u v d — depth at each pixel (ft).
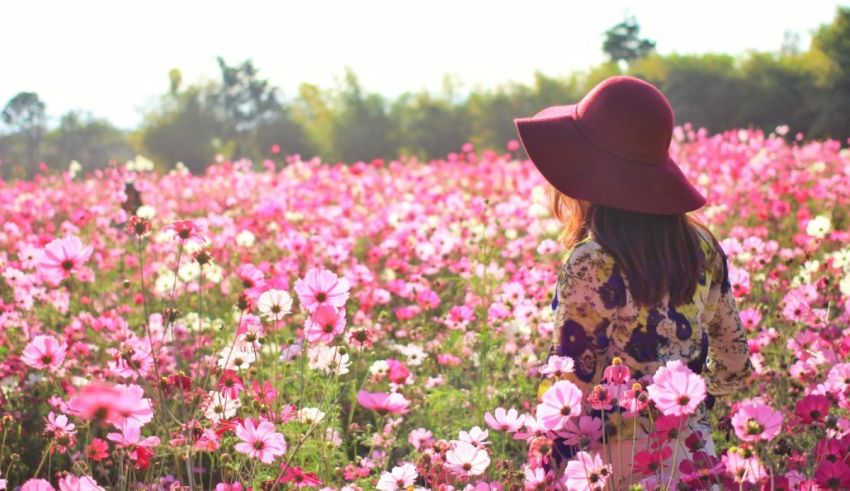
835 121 122.62
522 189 32.17
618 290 7.33
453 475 8.98
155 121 176.35
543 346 14.60
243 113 182.09
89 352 14.88
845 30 126.62
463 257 20.18
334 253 19.54
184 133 173.17
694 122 137.69
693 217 8.13
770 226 25.88
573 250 7.48
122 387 7.49
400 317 17.06
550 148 7.65
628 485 7.43
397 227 23.32
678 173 7.68
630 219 7.48
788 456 8.02
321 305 8.72
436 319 17.30
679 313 7.49
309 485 9.35
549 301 15.98
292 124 165.58
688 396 6.47
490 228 21.49
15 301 17.44
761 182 32.65
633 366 7.39
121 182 36.04
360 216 27.81
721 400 11.94
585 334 7.41
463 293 19.92
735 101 135.74
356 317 16.61
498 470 9.20
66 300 17.92
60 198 39.22
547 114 8.24
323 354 10.30
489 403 13.05
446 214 25.93
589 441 7.41
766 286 16.90
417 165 51.01
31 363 9.98
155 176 43.57
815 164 35.53
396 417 12.10
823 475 7.22
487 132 145.69
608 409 7.44
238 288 19.52
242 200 34.86
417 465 8.86
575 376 7.39
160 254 23.18
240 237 20.24
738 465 6.84
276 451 8.32
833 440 7.69
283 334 15.55
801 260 17.22
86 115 179.22
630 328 7.37
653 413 7.36
